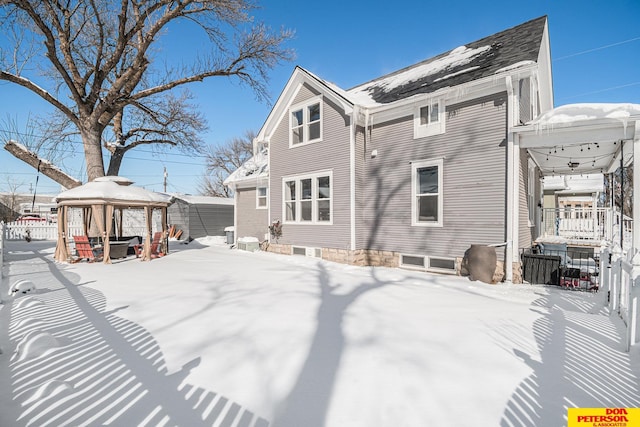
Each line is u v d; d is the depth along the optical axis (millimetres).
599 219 12977
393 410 2402
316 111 11438
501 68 7629
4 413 2301
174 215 22250
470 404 2482
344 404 2475
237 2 13164
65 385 2635
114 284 6867
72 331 3965
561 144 7000
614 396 2602
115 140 17562
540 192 12586
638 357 3295
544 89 11789
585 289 6617
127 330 4016
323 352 3404
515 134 7270
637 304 3438
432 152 8836
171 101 17500
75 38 13148
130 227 22547
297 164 11930
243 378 2850
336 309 5031
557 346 3600
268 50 14930
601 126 6445
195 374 2906
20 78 11945
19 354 3256
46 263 10156
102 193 10164
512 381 2828
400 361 3205
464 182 8219
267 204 14180
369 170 10320
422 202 9180
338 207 10531
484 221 7848
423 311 4961
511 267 7227
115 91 12797
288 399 2533
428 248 8906
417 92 9258
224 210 23141
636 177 6090
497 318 4621
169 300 5512
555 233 13453
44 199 51281
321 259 10992
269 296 5855
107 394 2570
